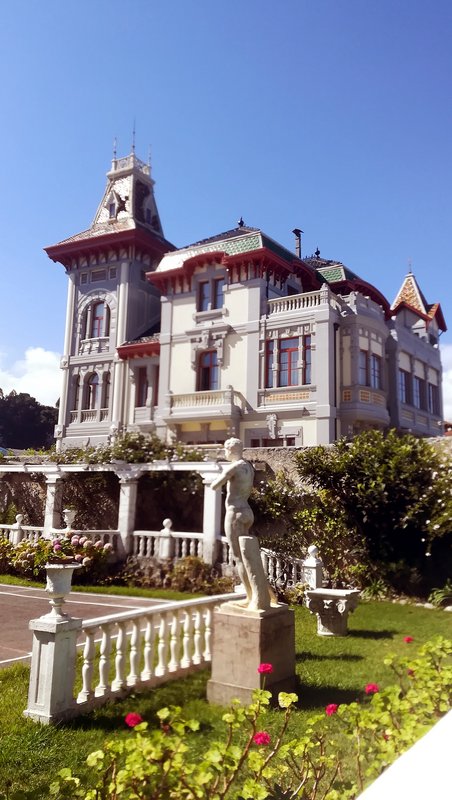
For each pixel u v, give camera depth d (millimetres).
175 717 2969
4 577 15211
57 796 4098
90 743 5023
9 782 4316
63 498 18359
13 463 20641
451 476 12156
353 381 24766
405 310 31500
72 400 33906
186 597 12578
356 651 8070
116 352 32500
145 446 17312
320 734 4152
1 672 6902
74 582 14359
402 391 28656
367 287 29047
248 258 26906
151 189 38000
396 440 13281
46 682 5504
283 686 6051
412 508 12125
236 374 27047
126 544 15539
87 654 5906
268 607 6180
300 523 13719
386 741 3178
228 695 5922
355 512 13086
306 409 24625
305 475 13891
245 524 6449
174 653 6902
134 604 11680
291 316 25797
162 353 29750
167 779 2945
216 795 2904
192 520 15977
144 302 34188
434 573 12102
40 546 15070
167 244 35094
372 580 12703
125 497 16062
